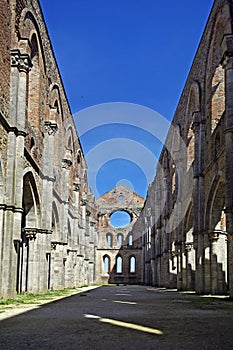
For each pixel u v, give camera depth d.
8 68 19.67
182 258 34.31
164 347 7.51
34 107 25.56
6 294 18.47
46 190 27.08
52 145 27.66
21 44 20.92
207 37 27.64
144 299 21.12
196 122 29.12
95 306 16.05
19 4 21.30
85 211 48.72
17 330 9.38
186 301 19.44
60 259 33.59
